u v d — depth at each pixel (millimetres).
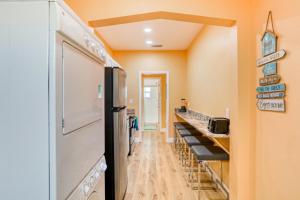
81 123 1095
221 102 3189
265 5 2004
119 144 2467
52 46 825
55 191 827
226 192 2916
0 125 834
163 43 5609
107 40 5293
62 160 878
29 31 829
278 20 1788
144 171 3941
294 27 1583
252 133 2244
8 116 832
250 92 2262
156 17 2379
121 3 2273
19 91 828
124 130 2844
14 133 831
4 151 833
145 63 6453
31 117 826
